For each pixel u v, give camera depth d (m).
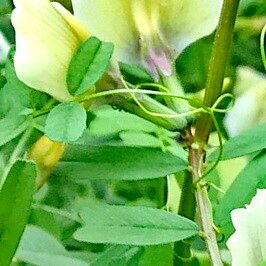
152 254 0.09
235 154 0.09
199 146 0.09
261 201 0.08
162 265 0.09
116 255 0.09
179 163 0.09
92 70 0.09
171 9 0.09
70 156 0.09
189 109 0.09
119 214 0.08
